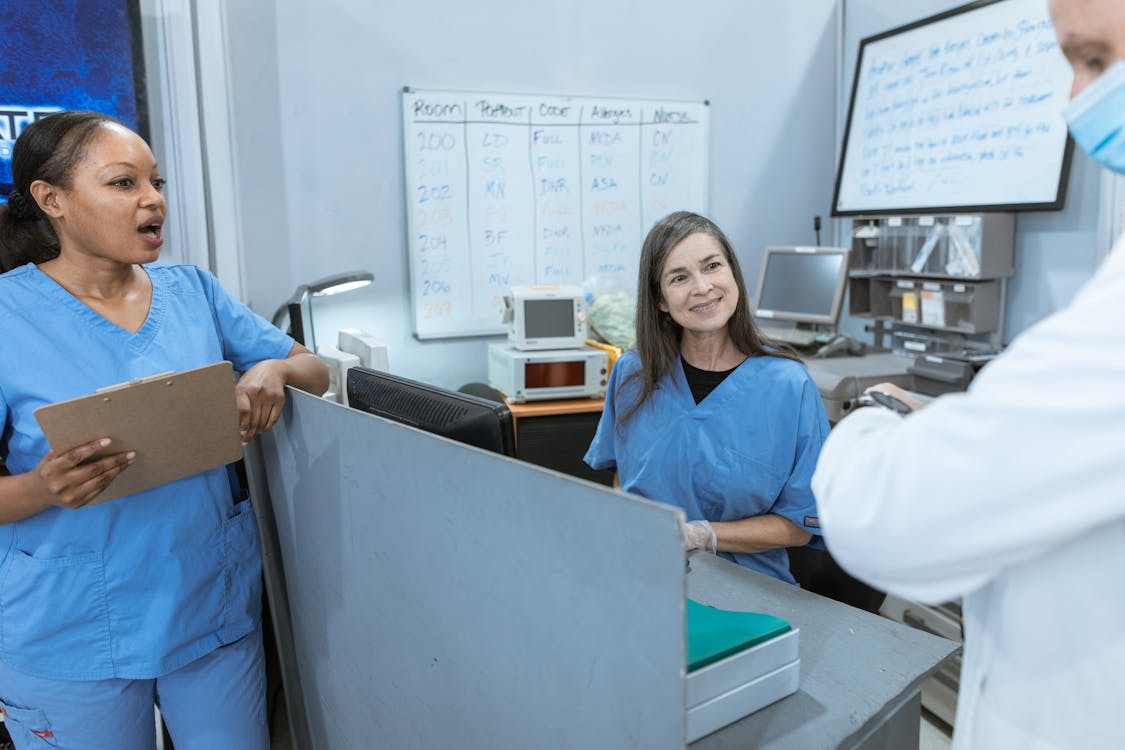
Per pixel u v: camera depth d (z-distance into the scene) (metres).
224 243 2.59
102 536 1.15
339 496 1.12
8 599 1.14
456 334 3.16
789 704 0.95
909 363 2.78
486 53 3.05
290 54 2.80
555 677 0.79
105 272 1.20
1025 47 2.62
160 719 1.79
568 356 2.86
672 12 3.29
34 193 1.12
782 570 1.50
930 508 0.55
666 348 1.52
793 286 3.20
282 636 1.49
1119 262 0.53
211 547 1.26
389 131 2.98
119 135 1.13
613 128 3.26
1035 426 0.51
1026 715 0.64
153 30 2.36
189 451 1.08
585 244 3.31
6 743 1.85
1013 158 2.67
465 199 3.10
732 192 3.52
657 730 0.69
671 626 0.66
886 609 2.18
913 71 3.04
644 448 1.54
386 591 1.05
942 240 2.84
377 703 1.14
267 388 1.18
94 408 0.94
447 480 0.88
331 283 2.46
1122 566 0.58
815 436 1.43
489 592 0.86
